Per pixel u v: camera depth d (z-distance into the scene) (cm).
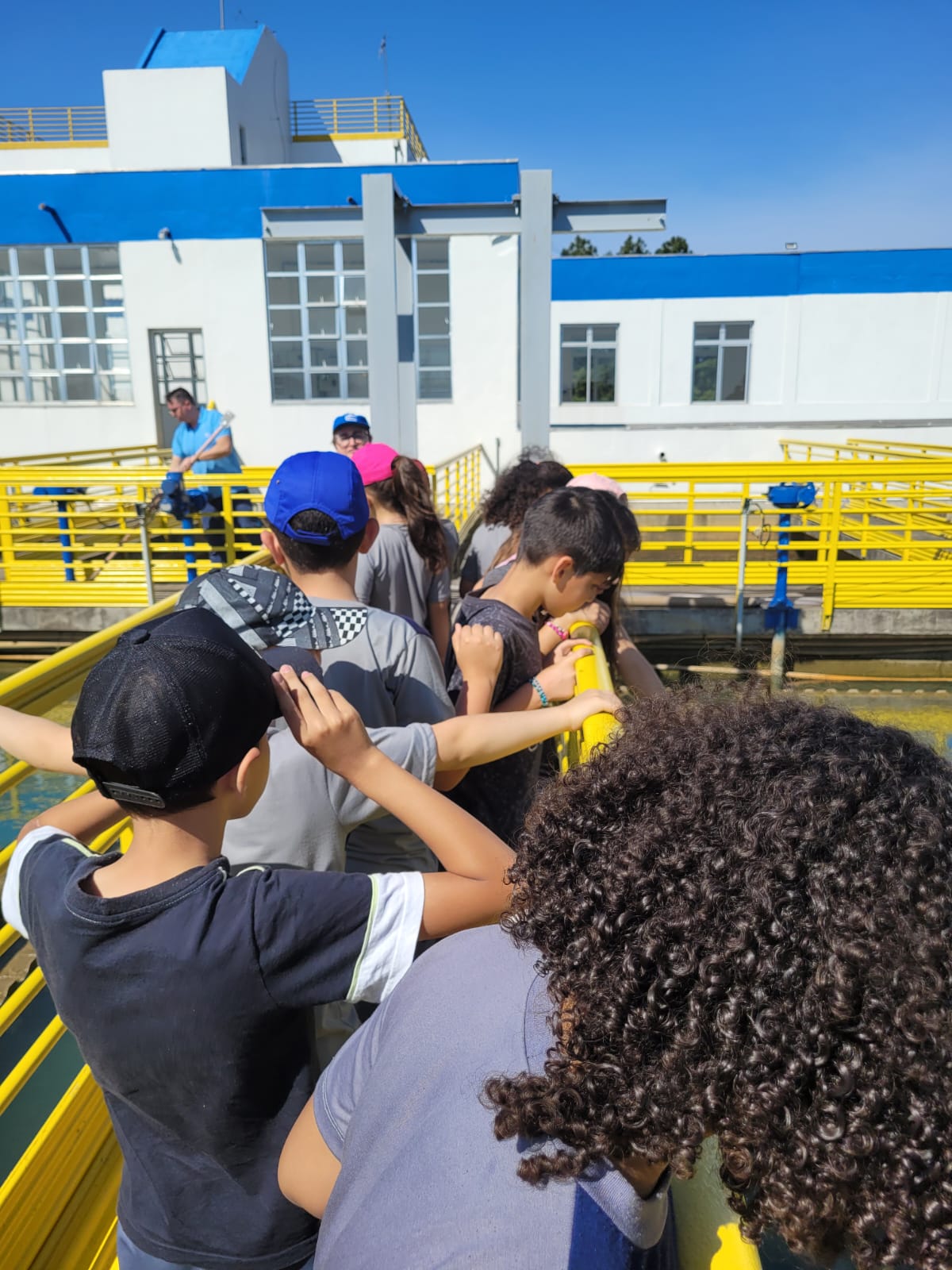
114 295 1329
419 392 1327
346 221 871
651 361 1539
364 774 117
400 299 946
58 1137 173
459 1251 59
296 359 1323
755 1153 58
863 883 59
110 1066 103
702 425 1523
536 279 830
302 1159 85
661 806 66
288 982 101
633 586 797
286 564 187
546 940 69
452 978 77
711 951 59
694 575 798
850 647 783
